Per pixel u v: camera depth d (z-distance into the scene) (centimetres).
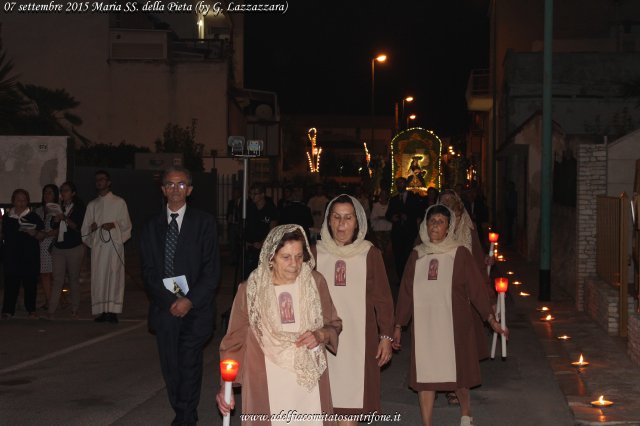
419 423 779
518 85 3341
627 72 3288
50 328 1270
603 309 1228
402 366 1034
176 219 723
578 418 764
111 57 3209
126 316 1392
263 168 4006
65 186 1340
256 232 1385
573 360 1023
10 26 3186
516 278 1930
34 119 2569
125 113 3222
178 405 710
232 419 789
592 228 1418
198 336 714
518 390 898
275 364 502
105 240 1311
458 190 2328
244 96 3741
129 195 2402
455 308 718
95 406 827
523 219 2516
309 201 2211
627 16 3822
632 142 1402
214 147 3234
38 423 766
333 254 638
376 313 650
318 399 506
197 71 3225
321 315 515
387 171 3153
